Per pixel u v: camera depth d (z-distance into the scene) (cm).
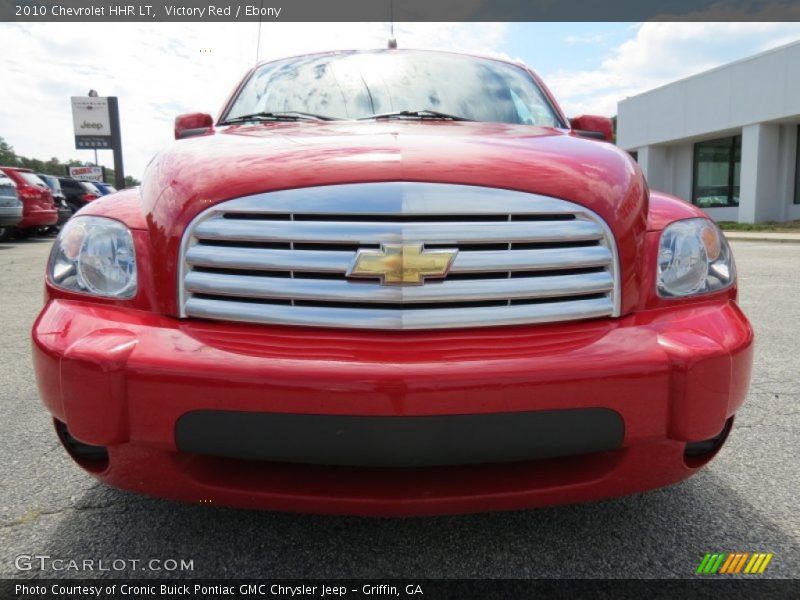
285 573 174
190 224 162
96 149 2684
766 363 374
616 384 152
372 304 155
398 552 184
